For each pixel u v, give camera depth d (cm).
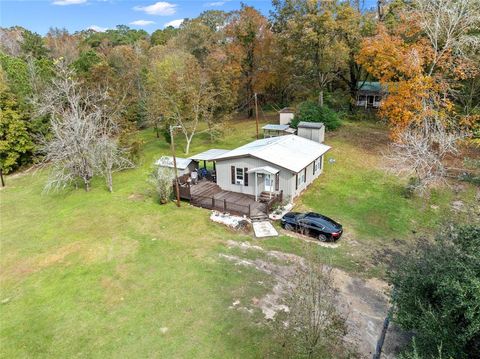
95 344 1334
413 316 1012
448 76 3206
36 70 4162
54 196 3000
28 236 2269
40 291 1684
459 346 898
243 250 1941
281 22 4547
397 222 2231
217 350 1276
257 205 2445
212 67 4453
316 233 2034
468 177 2741
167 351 1282
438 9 2970
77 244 2100
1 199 3062
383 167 2991
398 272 1184
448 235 1113
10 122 3694
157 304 1534
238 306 1495
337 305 1491
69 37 9344
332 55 3872
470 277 845
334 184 2784
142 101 4691
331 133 3997
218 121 4353
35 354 1309
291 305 1123
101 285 1691
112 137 3541
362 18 3978
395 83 3161
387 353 1240
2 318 1513
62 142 2873
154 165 2998
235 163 2605
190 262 1841
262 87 5109
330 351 1223
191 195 2586
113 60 5541
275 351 1252
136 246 2036
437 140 2617
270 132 4016
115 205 2630
